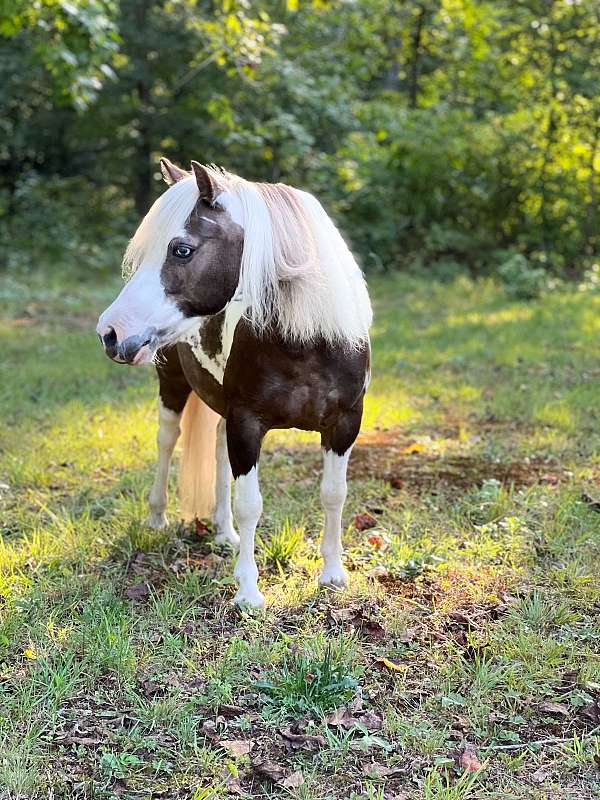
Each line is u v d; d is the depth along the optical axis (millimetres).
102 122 17516
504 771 2832
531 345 9266
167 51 16188
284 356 3492
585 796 2717
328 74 16625
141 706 3121
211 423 4367
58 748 2920
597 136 15758
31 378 7875
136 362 3215
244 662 3383
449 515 4797
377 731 3018
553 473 5457
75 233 17047
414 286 14477
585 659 3447
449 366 8562
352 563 4246
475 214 16828
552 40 15906
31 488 5238
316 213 3490
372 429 6484
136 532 4441
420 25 17547
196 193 3293
